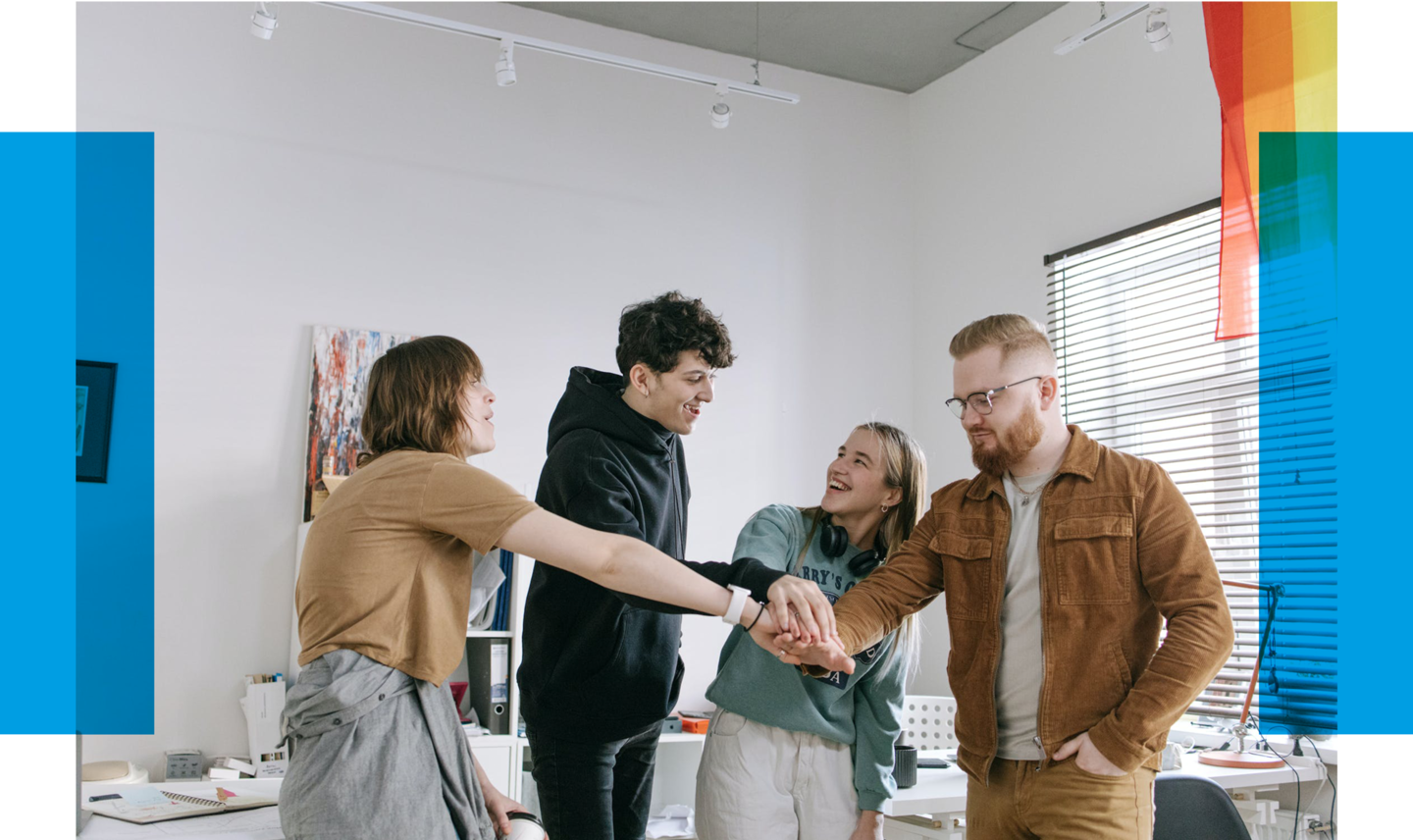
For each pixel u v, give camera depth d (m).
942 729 3.82
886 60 5.12
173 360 3.89
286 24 4.19
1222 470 3.86
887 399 5.20
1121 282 4.29
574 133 4.66
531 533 1.52
